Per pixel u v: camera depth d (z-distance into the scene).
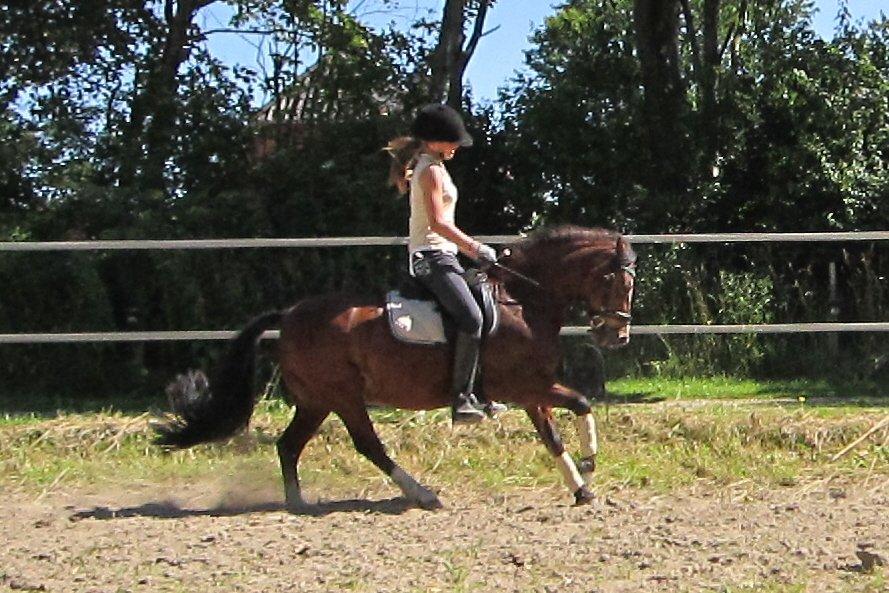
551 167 14.94
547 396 8.38
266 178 14.23
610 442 10.21
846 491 8.91
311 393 8.55
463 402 8.12
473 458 9.92
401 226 13.70
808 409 10.66
